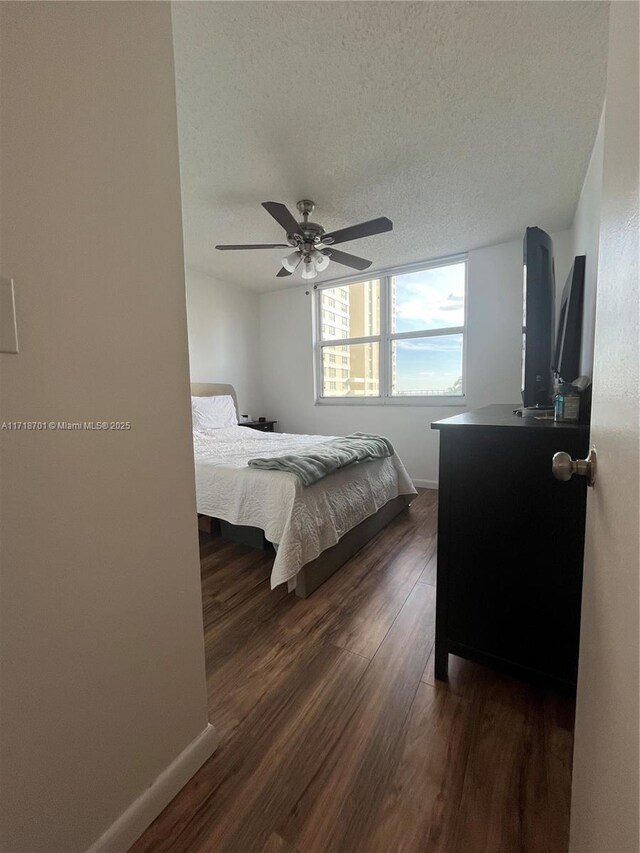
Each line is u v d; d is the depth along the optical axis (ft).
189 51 4.35
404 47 4.36
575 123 5.65
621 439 1.50
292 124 5.63
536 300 4.91
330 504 6.82
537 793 2.98
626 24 1.63
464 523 3.98
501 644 3.90
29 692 2.08
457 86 4.93
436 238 10.24
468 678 4.24
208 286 13.52
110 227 2.39
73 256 2.19
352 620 5.37
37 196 1.99
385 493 8.86
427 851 2.63
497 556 3.84
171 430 2.90
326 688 4.12
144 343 2.66
